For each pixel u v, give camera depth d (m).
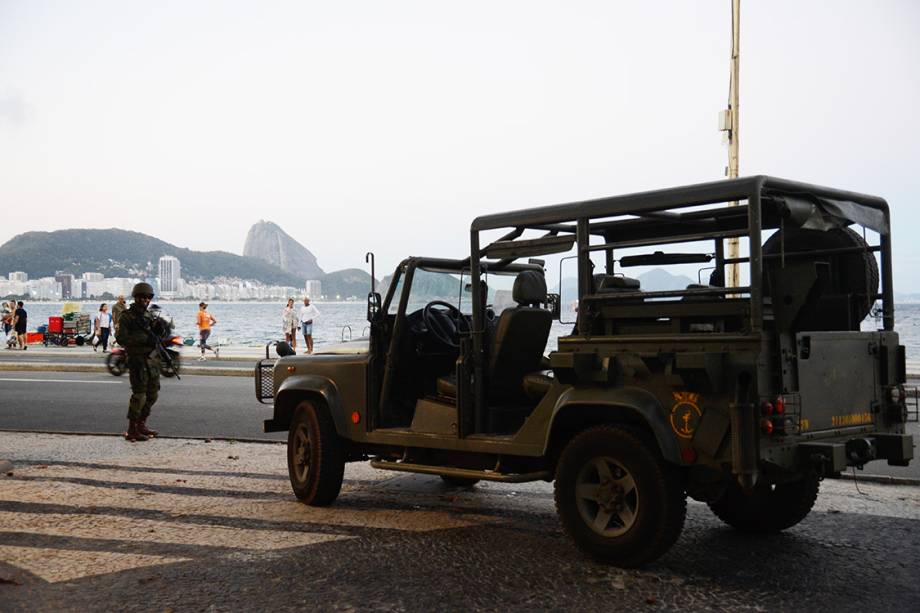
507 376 6.59
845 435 5.40
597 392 5.46
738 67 17.50
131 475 8.61
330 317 106.94
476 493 7.88
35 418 13.23
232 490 7.93
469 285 7.39
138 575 5.24
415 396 7.32
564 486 5.58
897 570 5.31
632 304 5.60
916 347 30.20
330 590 4.93
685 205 5.29
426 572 5.28
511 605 4.64
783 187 5.14
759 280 4.89
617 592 4.86
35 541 6.07
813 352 5.17
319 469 7.19
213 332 87.19
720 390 4.90
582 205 5.78
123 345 10.76
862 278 5.93
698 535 6.27
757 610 4.55
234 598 4.79
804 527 6.48
